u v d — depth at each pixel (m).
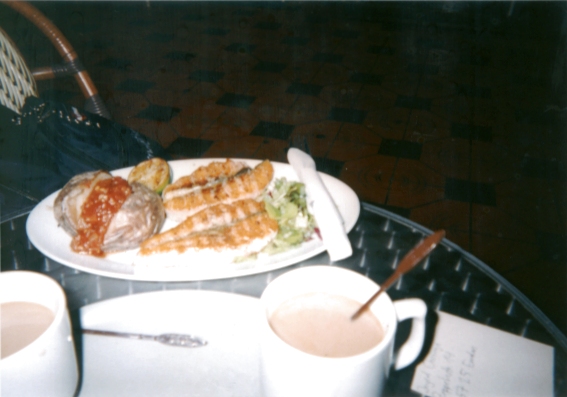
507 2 3.90
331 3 4.09
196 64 3.06
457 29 3.68
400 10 3.95
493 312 0.63
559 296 1.48
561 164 2.15
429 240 0.48
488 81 2.94
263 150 2.23
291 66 3.06
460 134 2.40
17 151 1.08
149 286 0.70
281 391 0.43
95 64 3.03
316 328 0.48
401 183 2.05
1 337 0.44
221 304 0.61
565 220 1.84
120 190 0.78
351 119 2.51
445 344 0.57
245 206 0.83
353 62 3.13
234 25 3.70
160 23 3.71
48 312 0.47
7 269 0.72
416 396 0.51
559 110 2.58
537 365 0.55
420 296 0.66
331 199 0.78
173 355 0.55
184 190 0.90
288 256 0.76
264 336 0.42
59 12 3.71
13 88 1.25
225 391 0.51
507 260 1.66
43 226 0.80
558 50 3.35
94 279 0.71
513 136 2.40
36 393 0.42
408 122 2.49
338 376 0.40
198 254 0.74
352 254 0.75
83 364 0.53
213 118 2.48
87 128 1.15
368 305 0.48
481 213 1.89
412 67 3.08
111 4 3.98
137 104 2.59
